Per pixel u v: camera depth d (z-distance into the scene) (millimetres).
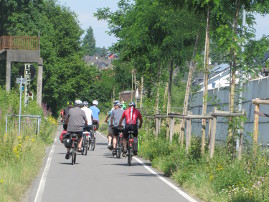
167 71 51781
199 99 45625
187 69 45344
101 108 168375
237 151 23688
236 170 20703
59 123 134250
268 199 17281
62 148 46000
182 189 21984
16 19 103125
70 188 21844
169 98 45781
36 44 67625
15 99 51000
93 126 46000
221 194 18906
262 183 18500
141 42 44406
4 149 26438
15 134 31578
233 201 17641
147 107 53656
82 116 32469
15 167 24312
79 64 136500
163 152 33250
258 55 25969
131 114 32531
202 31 38750
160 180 25047
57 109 131750
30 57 67562
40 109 58000
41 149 39156
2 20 102625
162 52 43750
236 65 26156
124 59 50250
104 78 128500
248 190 18172
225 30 25844
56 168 29891
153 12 42125
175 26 40594
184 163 25312
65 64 134250
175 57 43406
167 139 37625
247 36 26203
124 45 54094
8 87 66812
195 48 38656
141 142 43500
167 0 30781
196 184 21375
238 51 25875
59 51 138500
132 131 32531
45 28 110438
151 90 56625
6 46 67250
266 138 25938
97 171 28781
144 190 21594
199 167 23641
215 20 32719
